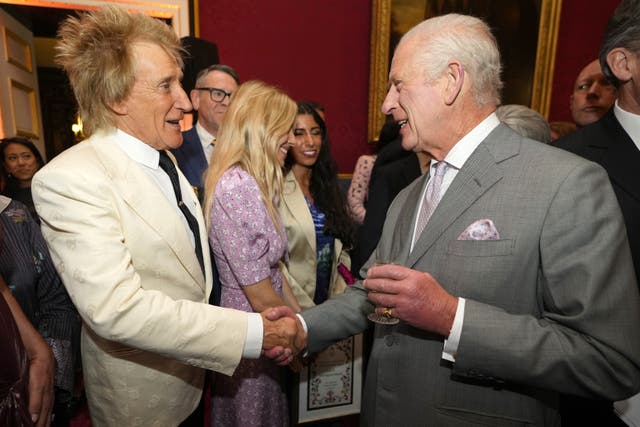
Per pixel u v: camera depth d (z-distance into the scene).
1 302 0.86
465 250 0.85
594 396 0.75
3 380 0.81
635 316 0.74
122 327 0.86
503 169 0.87
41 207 0.89
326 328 1.15
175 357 0.93
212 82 2.09
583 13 4.05
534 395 0.86
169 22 3.19
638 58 0.98
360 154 3.86
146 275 0.98
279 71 3.53
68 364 1.21
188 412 1.15
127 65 0.96
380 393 0.99
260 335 1.01
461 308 0.80
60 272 0.89
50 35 3.72
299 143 2.02
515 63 3.97
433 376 0.90
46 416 1.00
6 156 2.57
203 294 1.13
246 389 1.37
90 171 0.91
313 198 2.13
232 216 1.26
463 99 0.90
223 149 1.36
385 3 3.55
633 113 1.07
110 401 1.04
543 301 0.84
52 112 6.93
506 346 0.77
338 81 3.68
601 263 0.74
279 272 1.47
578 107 1.94
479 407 0.86
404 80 0.93
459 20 0.92
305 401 1.68
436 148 0.97
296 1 3.47
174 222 1.01
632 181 1.05
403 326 0.96
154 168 1.11
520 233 0.81
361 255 2.06
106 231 0.88
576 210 0.77
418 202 1.11
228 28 3.37
